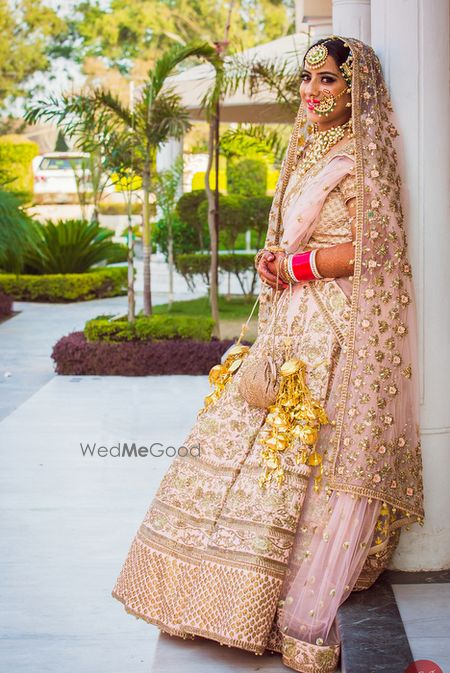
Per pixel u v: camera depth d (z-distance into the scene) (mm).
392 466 2779
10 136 28062
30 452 5387
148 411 6457
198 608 2703
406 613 2746
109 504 4445
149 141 8281
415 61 2932
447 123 2980
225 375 3061
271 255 2910
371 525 2758
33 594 3418
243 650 2807
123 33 28641
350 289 2826
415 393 2854
